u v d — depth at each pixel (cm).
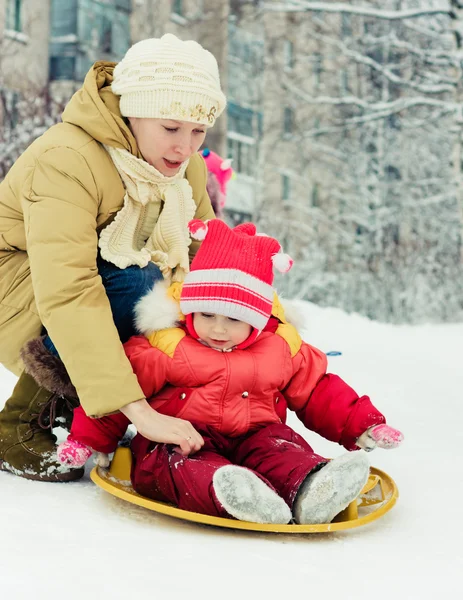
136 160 201
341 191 1998
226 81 1850
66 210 188
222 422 182
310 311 668
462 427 267
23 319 206
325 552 144
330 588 125
